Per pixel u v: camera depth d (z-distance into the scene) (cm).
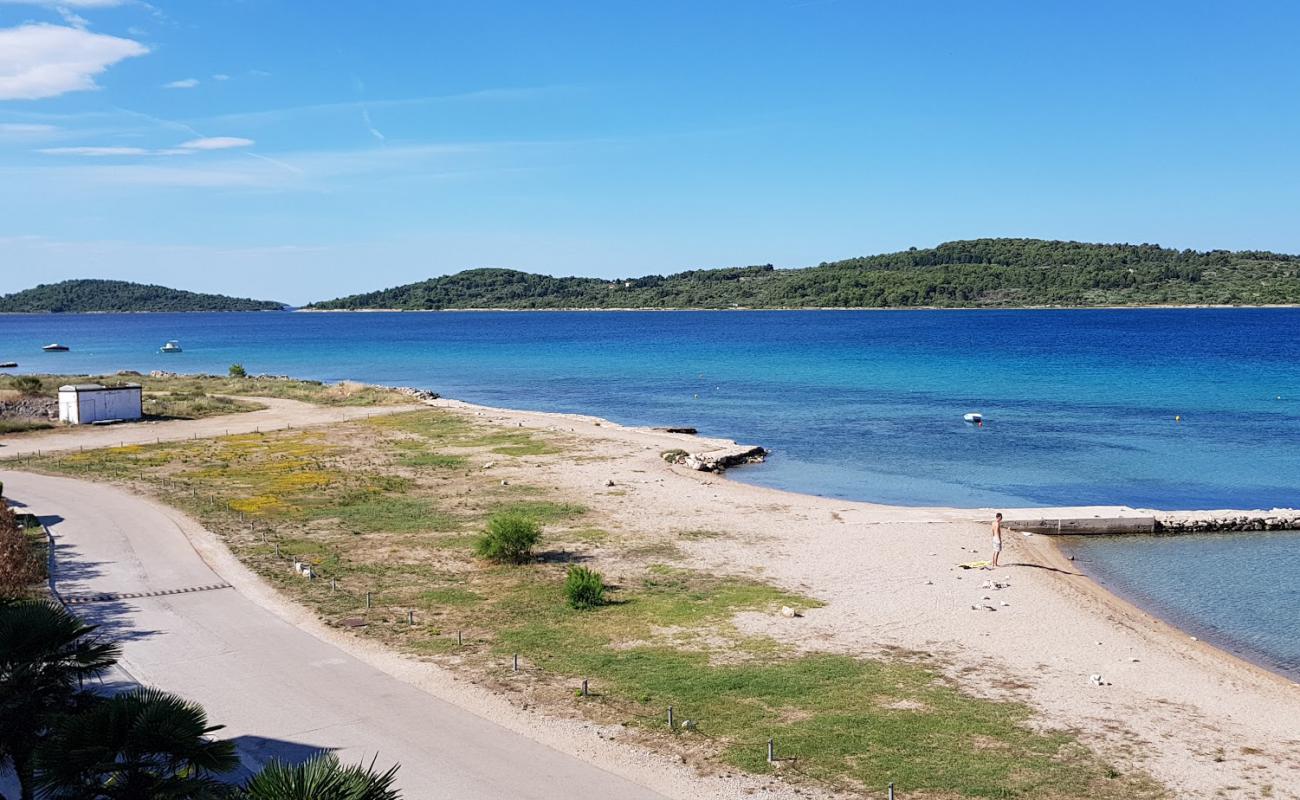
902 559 3606
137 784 1259
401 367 15300
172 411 7944
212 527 3856
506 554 3434
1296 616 3081
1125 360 13412
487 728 1984
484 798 1677
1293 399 8981
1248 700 2291
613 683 2270
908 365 13362
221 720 1995
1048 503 4994
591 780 1756
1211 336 18288
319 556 3456
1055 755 1919
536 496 4697
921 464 6106
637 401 9950
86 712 1302
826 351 16412
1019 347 16238
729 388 11025
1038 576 3422
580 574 2989
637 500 4641
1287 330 19975
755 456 6309
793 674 2356
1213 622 3022
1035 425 7700
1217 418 7894
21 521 3816
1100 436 7112
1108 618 2966
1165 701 2261
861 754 1900
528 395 10769
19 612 1510
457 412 8150
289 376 13875
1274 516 4350
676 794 1709
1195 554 3900
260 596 2920
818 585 3228
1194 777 1834
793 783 1766
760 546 3775
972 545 3850
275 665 2334
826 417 8388
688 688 2244
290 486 4828
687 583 3209
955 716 2111
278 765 1123
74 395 7169
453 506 4425
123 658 2355
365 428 7188
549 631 2664
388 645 2508
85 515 4028
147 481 4906
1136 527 4262
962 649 2600
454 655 2445
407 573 3259
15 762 1405
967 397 9606
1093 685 2348
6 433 6756
